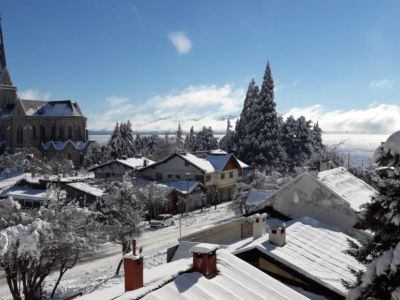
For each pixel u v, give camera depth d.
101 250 48.78
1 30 145.12
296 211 27.97
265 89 102.56
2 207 30.34
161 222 59.34
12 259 27.72
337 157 77.00
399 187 10.97
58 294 33.72
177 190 72.06
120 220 41.31
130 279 12.05
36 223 27.69
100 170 89.25
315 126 126.81
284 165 102.31
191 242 23.47
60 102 138.25
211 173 81.88
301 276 17.09
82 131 138.50
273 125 101.44
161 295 10.98
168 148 129.12
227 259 13.89
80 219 33.09
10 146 132.75
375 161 10.72
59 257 31.67
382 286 10.59
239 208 60.81
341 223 26.36
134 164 89.56
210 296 11.35
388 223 11.23
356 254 12.69
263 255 17.89
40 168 94.56
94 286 34.97
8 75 146.38
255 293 12.31
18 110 131.88
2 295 34.75
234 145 118.19
